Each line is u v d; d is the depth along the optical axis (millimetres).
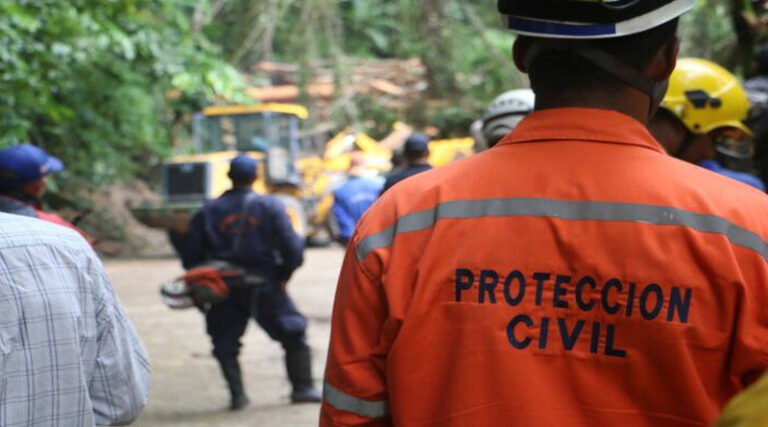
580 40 2209
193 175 25641
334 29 30719
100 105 23531
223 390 9672
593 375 2064
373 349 2225
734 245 2061
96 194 27812
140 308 15375
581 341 2074
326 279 18547
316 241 27156
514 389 2074
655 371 2039
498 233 2139
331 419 2258
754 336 2025
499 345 2092
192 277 8602
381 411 2227
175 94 27641
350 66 32281
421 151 7832
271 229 8789
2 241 2994
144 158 29828
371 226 2254
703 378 2037
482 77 34156
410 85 35844
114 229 26609
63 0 15430
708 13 14516
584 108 2232
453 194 2197
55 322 3006
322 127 32062
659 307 2037
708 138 4602
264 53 33406
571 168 2160
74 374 3035
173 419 8477
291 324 8922
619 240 2080
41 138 22484
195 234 8891
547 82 2266
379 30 39938
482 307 2111
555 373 2078
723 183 2148
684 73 4574
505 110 6129
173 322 13859
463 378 2102
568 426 2062
